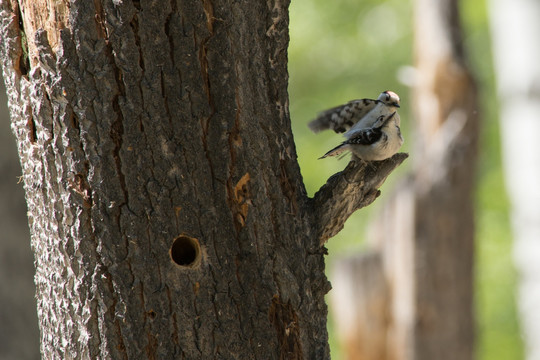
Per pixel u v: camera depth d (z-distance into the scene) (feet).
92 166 27.73
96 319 28.14
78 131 27.84
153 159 27.73
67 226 28.30
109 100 27.50
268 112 29.53
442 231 71.92
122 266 27.84
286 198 29.94
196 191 28.09
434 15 77.87
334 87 122.01
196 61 27.89
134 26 27.30
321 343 30.60
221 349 28.40
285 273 29.37
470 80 76.28
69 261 28.40
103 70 27.37
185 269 28.12
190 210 28.04
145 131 27.66
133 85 27.48
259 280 28.91
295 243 29.81
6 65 29.76
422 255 71.56
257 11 29.30
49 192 28.66
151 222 27.81
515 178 70.69
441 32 77.41
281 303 29.45
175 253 28.63
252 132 28.86
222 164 28.32
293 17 124.98
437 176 72.64
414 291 71.51
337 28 123.85
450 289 71.82
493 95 115.34
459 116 75.51
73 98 27.63
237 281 28.63
